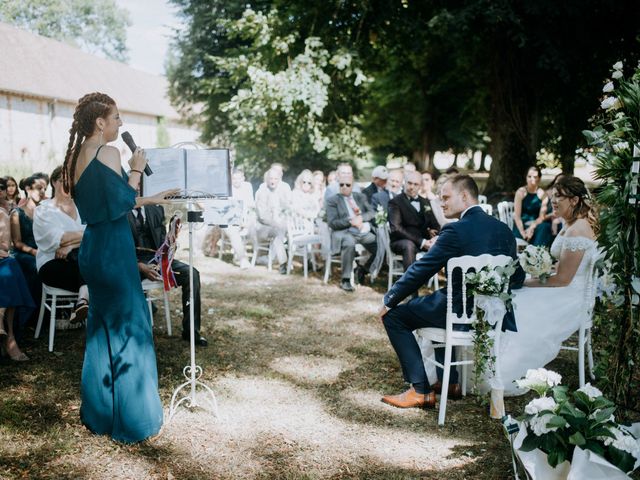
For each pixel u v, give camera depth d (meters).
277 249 8.20
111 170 3.20
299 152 17.67
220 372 4.48
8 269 4.41
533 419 2.63
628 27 11.03
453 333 3.73
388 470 3.10
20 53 28.08
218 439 3.41
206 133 19.25
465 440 3.45
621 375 3.25
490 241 3.77
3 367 4.42
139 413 3.34
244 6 17.06
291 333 5.55
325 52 12.09
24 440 3.32
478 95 17.20
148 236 5.15
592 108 12.44
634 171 3.04
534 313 4.06
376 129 28.03
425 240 7.12
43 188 5.55
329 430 3.55
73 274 4.71
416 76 23.31
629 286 3.15
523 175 12.48
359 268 7.72
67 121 29.30
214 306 6.44
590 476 2.44
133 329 3.33
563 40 10.99
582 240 4.07
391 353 5.00
